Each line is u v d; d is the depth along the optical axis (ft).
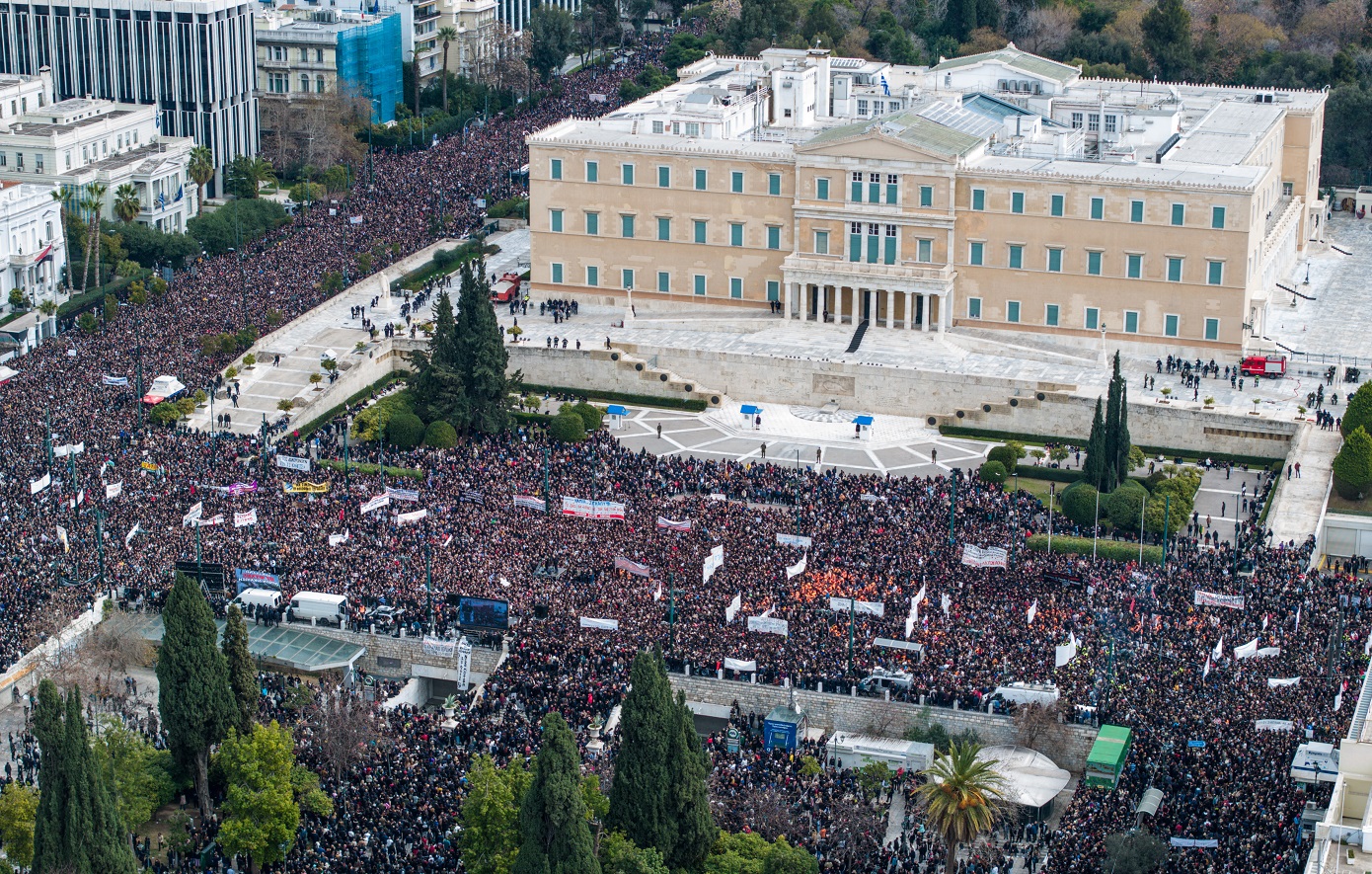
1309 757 556.51
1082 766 614.75
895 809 597.52
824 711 637.30
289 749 572.10
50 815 517.55
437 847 556.10
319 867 552.00
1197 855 527.40
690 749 537.24
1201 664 624.18
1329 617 654.53
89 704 633.20
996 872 552.00
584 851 509.76
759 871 524.93
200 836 587.27
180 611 582.76
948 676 630.74
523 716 624.18
